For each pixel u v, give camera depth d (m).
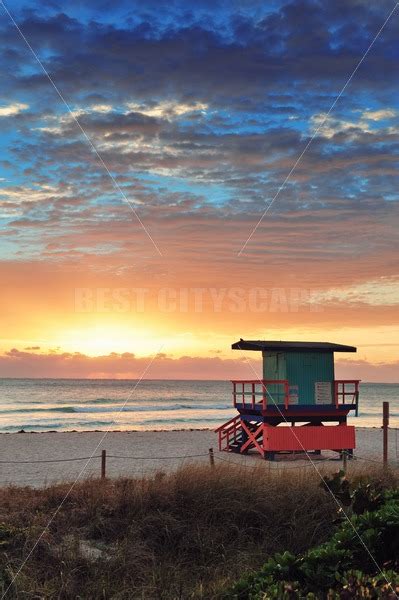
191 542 9.37
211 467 11.72
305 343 23.38
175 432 37.97
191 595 7.32
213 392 122.06
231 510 10.16
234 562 8.68
